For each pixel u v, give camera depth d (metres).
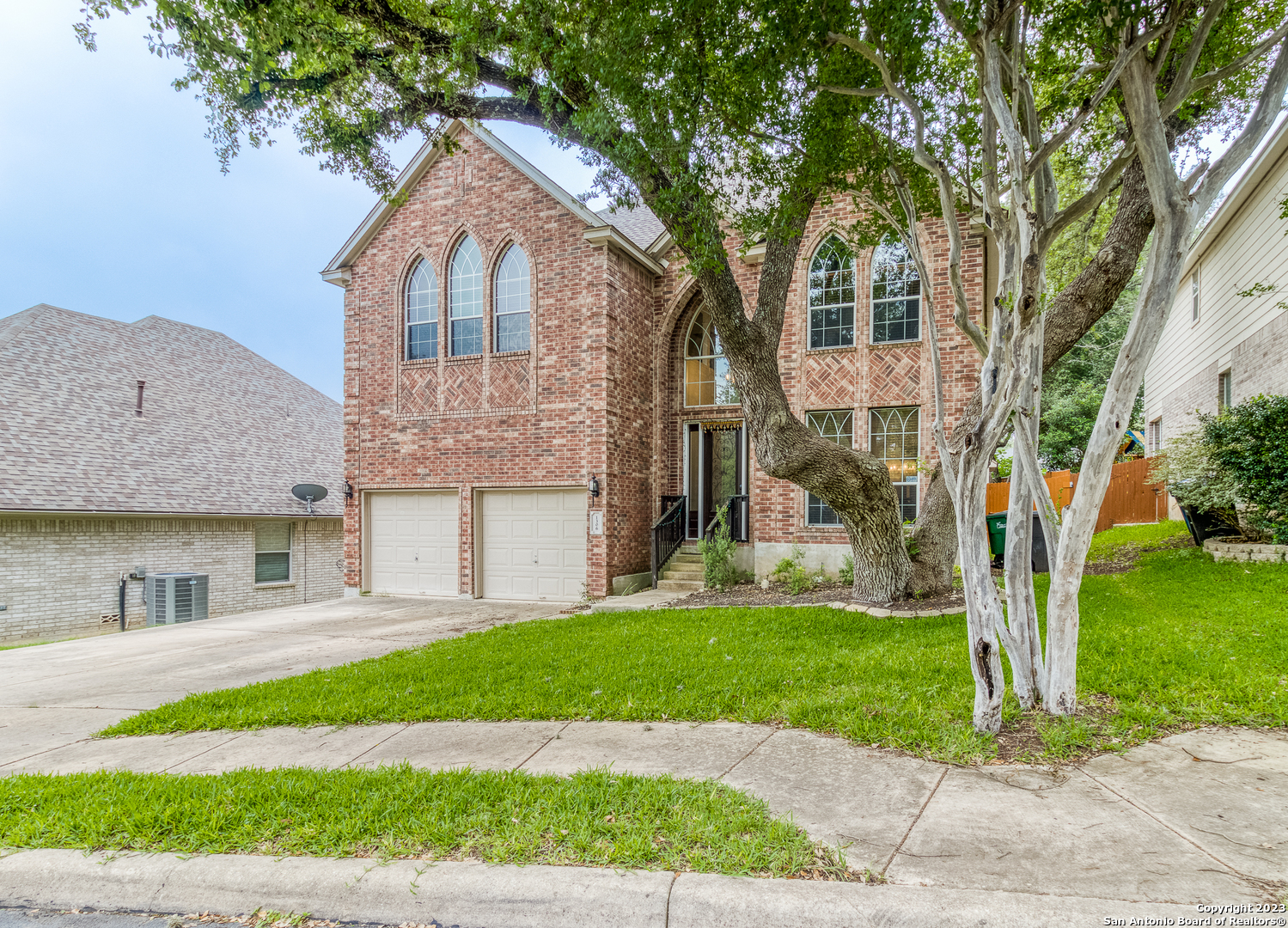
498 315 13.31
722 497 14.45
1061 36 5.02
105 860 3.11
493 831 3.18
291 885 2.88
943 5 4.43
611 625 8.80
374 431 14.18
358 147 8.94
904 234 6.87
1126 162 4.15
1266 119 3.77
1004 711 4.45
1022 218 4.05
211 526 15.54
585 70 6.05
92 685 6.97
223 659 8.09
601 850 2.94
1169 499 15.15
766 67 5.58
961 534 4.31
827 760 3.95
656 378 14.18
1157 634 6.02
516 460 12.93
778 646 6.74
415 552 13.95
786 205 7.20
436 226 13.72
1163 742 3.98
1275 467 8.74
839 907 2.48
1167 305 3.80
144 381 17.38
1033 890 2.54
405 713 5.23
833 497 8.41
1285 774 3.50
